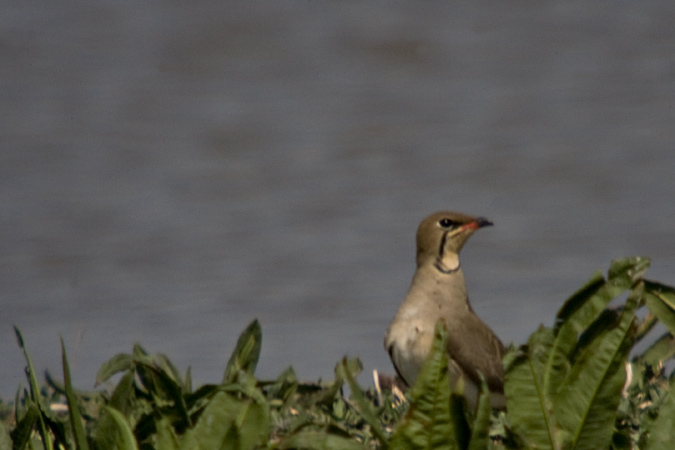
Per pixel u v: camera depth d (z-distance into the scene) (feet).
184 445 25.94
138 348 35.35
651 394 35.19
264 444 26.37
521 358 26.23
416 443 25.64
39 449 30.25
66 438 28.84
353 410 35.70
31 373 28.99
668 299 32.24
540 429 26.32
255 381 28.84
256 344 34.06
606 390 26.32
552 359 27.12
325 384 40.06
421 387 25.50
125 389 28.73
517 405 26.37
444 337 25.45
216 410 26.18
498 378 36.24
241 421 26.32
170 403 32.48
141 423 28.99
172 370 35.19
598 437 26.50
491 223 38.37
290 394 35.55
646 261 27.99
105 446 27.32
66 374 26.94
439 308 37.45
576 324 27.61
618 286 27.94
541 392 26.27
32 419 28.94
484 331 37.42
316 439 26.21
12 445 29.07
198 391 29.48
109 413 27.32
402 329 37.50
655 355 37.96
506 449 26.63
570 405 26.45
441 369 25.43
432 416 25.55
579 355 27.94
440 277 37.93
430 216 38.40
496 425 32.91
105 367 34.83
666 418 26.68
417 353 36.91
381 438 26.94
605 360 26.32
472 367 36.19
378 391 39.27
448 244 38.01
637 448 29.40
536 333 27.17
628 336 26.21
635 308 26.23
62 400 40.14
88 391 41.27
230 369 33.78
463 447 25.80
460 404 25.75
